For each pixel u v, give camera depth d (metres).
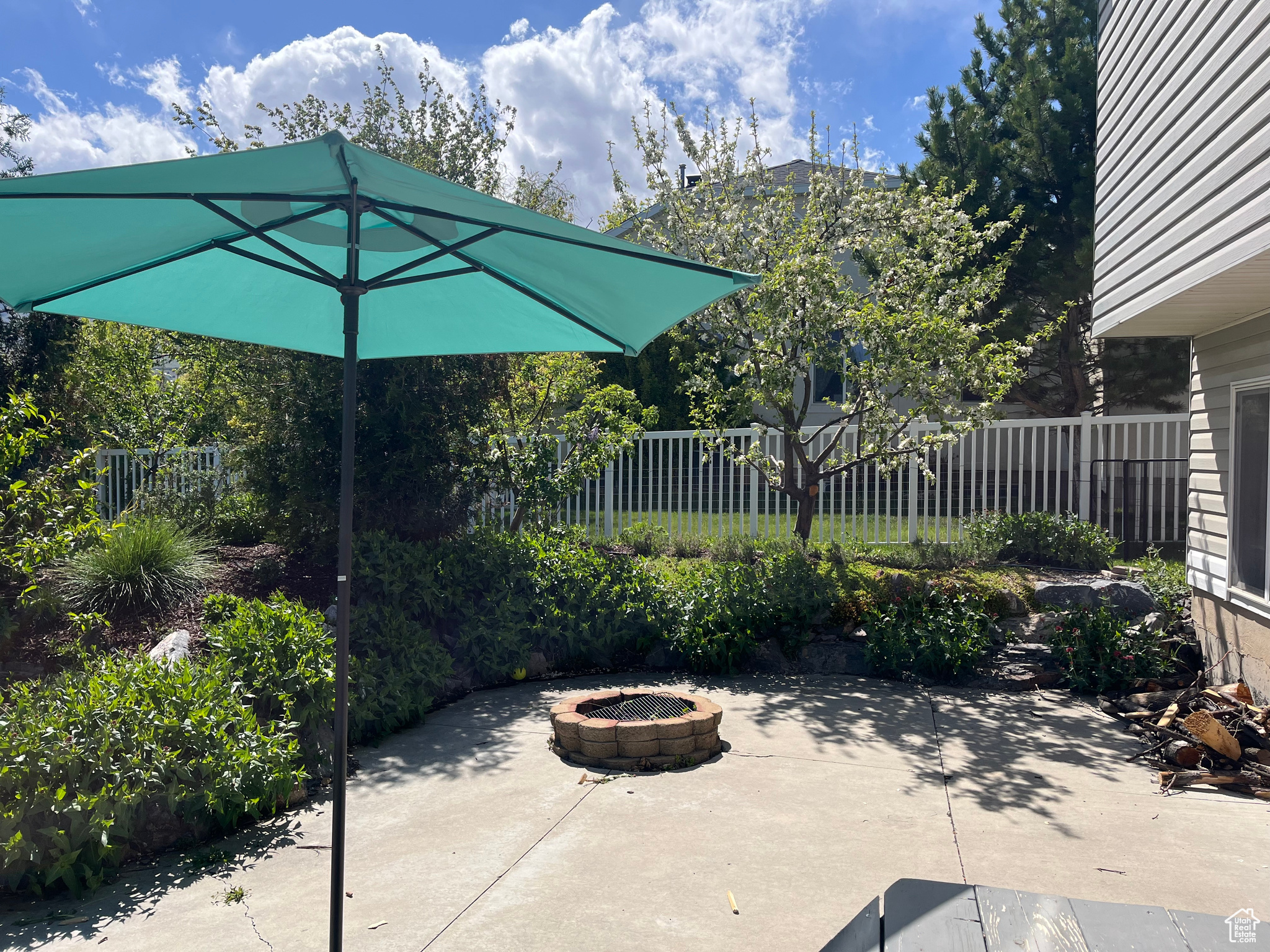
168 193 2.23
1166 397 13.59
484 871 3.72
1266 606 5.74
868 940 1.64
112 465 13.22
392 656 6.38
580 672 7.59
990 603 7.57
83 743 3.86
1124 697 6.48
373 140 9.89
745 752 5.39
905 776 4.94
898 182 15.33
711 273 2.56
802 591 7.62
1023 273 13.85
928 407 8.29
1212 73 5.20
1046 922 1.67
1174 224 5.76
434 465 8.33
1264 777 4.75
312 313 3.56
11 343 12.95
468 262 3.01
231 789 4.08
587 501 11.03
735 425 10.05
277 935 3.20
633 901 3.42
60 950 3.13
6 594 6.39
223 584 7.29
